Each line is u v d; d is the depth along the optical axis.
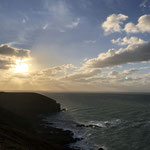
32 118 86.31
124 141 52.19
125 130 65.06
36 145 35.25
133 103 176.62
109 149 45.94
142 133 60.75
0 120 56.88
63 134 57.88
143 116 95.88
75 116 98.00
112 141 52.44
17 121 67.19
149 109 126.38
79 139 53.84
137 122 79.31
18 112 94.56
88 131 64.19
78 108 133.25
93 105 154.75
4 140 28.67
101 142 51.53
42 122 80.44
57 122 81.62
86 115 100.75
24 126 62.72
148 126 71.31
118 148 46.56
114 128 68.44
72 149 43.66
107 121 82.38
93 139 54.34
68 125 74.75
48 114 105.81
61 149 40.25
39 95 127.75
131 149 45.81
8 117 68.00
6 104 102.38
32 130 59.12
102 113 107.56
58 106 123.12
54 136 54.88
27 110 106.50
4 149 23.98
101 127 70.38
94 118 90.69
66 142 50.34
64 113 110.31
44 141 43.56
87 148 46.53
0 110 72.62
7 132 37.62
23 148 27.78
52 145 41.69
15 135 37.75
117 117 93.06
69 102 187.38
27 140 37.12
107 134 60.03
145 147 47.16
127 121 81.88
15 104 106.44
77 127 70.69
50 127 68.25
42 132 58.78
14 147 26.19
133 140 53.06
